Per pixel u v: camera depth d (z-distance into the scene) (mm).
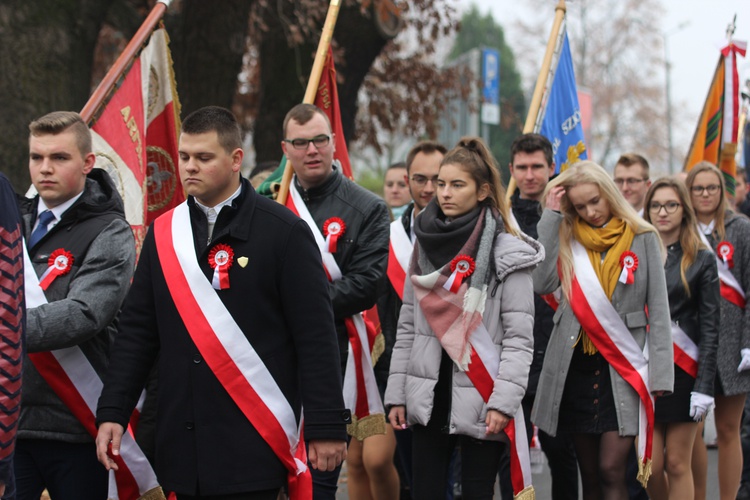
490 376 5039
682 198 6578
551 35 8281
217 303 4059
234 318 4066
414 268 5336
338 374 4117
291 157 5844
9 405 3273
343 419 4078
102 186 4766
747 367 6949
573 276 5816
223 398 4039
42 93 8375
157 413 4160
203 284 4070
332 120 6848
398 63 14641
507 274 5102
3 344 3271
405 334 5387
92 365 4578
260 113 11242
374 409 5902
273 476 4059
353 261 5797
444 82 14945
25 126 8297
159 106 6418
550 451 6305
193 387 4047
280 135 11148
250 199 4188
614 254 5797
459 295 5078
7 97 8273
